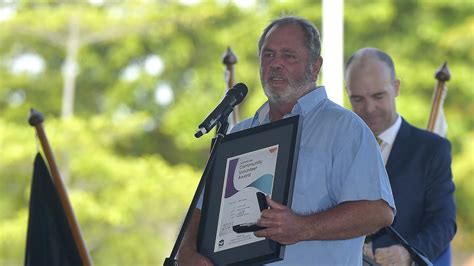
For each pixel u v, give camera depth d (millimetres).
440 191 8953
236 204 7117
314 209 7090
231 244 7043
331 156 7105
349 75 9203
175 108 30094
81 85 32156
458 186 26109
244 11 30250
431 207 8938
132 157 30297
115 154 30266
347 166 7055
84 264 9781
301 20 7398
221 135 7055
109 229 28391
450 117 26625
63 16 31547
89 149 29172
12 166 29406
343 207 6898
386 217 6957
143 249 28562
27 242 9844
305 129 7238
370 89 9086
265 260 6871
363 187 6957
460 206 26172
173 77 31266
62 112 31859
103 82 32094
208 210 7227
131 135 30531
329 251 7066
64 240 9812
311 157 7137
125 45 31656
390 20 27828
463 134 26578
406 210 8961
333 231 6812
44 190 9883
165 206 28625
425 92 27078
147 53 31859
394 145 9133
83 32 31953
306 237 6766
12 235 28125
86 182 29000
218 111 7027
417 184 8992
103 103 32031
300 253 7078
